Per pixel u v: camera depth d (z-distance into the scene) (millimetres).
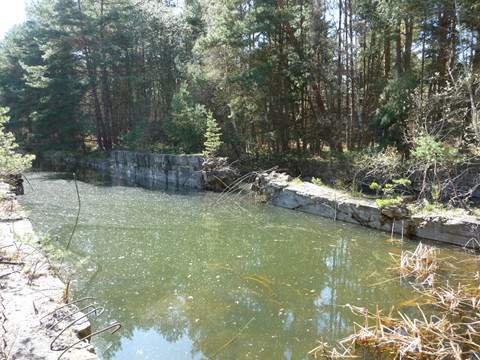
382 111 14562
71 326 4336
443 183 10367
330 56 17109
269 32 17109
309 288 6867
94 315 5902
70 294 6520
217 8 19625
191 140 19484
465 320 5336
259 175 14695
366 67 17594
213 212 12367
